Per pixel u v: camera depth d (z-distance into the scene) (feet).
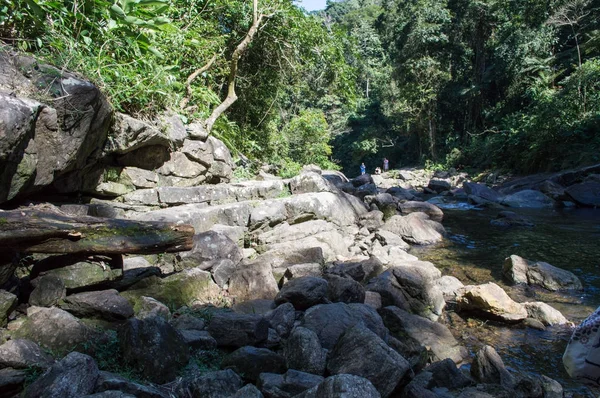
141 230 13.34
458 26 101.96
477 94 98.68
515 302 17.81
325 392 8.28
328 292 16.88
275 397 10.01
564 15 78.74
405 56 106.73
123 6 16.47
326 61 43.42
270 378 10.57
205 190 24.07
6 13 14.49
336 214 27.53
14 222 11.38
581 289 20.81
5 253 11.43
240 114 42.75
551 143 65.10
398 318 15.65
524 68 83.51
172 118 23.71
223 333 12.65
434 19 102.22
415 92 105.91
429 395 10.75
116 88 18.86
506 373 12.93
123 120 19.22
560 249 27.86
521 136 71.97
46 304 11.98
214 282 16.96
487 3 94.48
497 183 69.26
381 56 150.30
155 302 13.38
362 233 29.99
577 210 44.73
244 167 36.01
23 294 12.41
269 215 23.63
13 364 9.35
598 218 39.09
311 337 11.82
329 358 11.59
